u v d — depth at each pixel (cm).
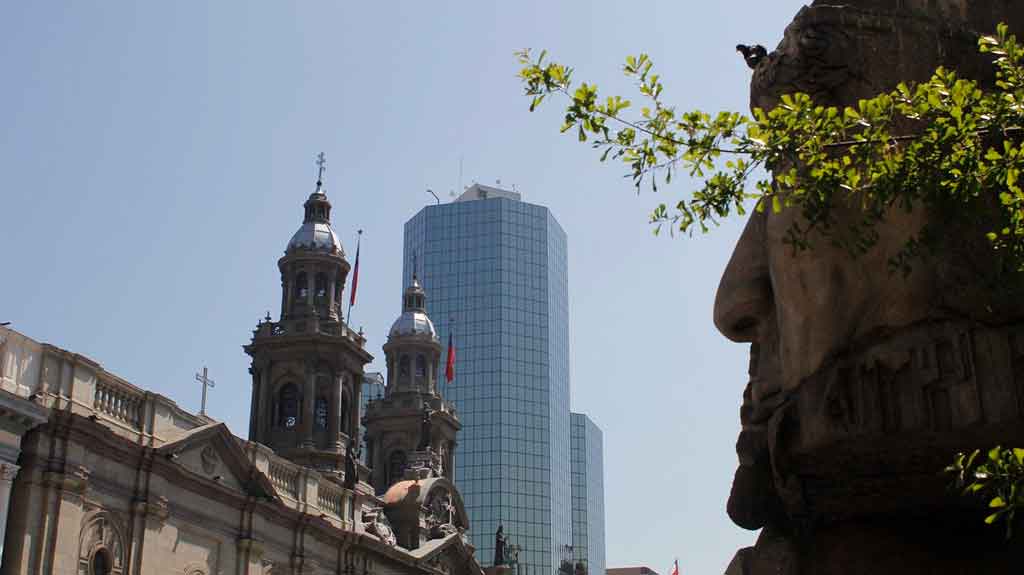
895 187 701
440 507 7794
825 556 743
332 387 8006
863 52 786
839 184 716
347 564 6022
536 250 16800
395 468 9688
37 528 3841
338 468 7719
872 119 727
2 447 3703
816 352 720
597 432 19988
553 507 15725
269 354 8006
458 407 15875
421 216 17012
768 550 781
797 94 745
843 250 726
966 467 641
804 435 721
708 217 827
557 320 16950
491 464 15525
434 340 10306
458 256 16625
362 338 8481
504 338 16138
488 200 16825
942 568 709
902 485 717
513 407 15825
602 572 19188
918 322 692
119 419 4431
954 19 806
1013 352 666
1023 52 721
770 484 796
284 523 5481
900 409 687
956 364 676
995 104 724
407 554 6631
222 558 4975
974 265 688
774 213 773
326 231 8500
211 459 4950
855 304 716
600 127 821
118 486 4309
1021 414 655
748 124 760
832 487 738
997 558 708
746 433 815
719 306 828
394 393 10000
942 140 716
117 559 4272
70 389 4106
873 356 699
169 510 4588
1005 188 725
